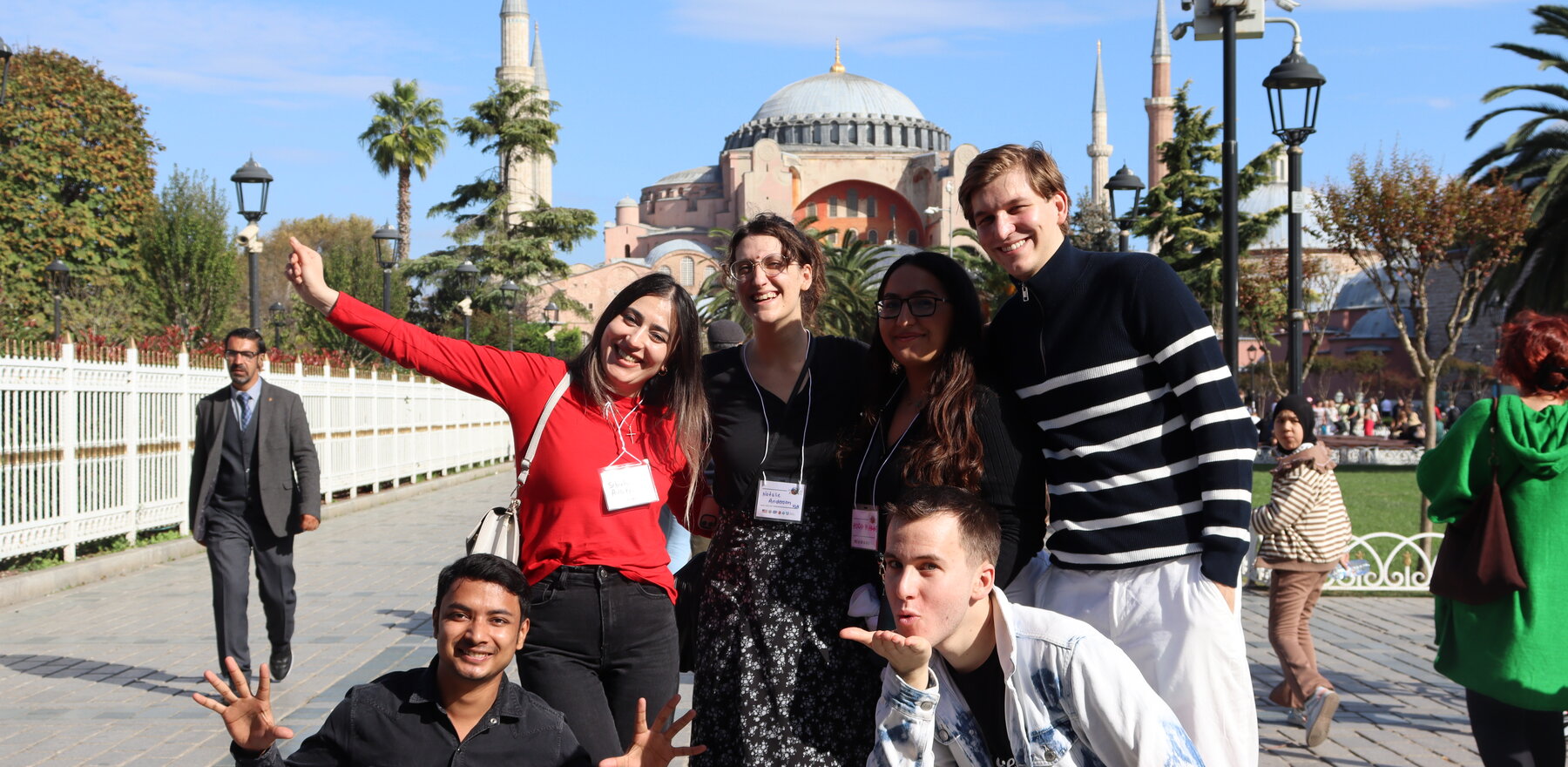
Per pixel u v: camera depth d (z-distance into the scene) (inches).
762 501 144.6
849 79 4453.7
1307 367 1899.6
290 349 1169.4
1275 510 243.0
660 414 151.9
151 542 513.7
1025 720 111.3
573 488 146.2
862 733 139.6
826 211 3937.0
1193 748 108.8
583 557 145.8
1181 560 130.3
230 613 278.1
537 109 2479.1
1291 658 242.4
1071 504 134.6
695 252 3644.2
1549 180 999.0
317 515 290.2
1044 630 111.2
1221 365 129.0
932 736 112.2
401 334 148.3
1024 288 138.2
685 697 274.2
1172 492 131.0
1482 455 163.2
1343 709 263.6
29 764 222.4
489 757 131.7
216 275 1370.6
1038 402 136.4
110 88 1691.7
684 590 163.5
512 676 285.7
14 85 1573.6
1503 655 159.5
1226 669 127.3
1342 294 3186.5
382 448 870.4
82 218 1610.5
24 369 424.2
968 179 137.9
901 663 110.6
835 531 144.5
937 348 139.7
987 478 133.6
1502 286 1125.7
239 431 280.7
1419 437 1765.5
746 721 137.8
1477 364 2367.1
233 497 279.7
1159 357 129.7
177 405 543.8
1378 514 735.1
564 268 2426.2
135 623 362.9
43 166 1573.6
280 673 288.4
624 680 147.9
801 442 146.6
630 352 147.3
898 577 111.4
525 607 137.6
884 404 146.7
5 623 363.3
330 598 414.6
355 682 287.4
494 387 149.2
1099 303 131.8
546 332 1952.5
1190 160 1594.5
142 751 230.7
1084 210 1552.7
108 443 481.7
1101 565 132.6
